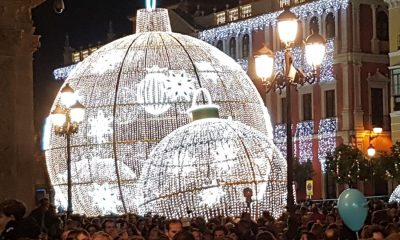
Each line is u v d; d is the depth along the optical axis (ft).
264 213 65.92
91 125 100.73
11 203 44.39
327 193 191.93
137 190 96.22
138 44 103.50
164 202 79.66
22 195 70.18
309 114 199.31
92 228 55.88
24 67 70.79
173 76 100.53
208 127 80.28
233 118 101.24
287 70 64.18
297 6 200.23
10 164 69.62
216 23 224.94
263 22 207.72
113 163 100.01
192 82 100.83
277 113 205.36
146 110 99.81
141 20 107.76
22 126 70.49
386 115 193.57
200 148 79.46
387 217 55.67
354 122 189.37
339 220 59.98
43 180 142.00
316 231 49.55
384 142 191.21
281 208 81.46
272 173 80.84
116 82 100.99
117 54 102.89
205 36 225.15
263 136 81.66
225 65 103.81
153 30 107.14
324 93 195.83
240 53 214.90
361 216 40.37
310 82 66.39
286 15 63.57
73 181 101.60
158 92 100.22
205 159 79.15
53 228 62.80
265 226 54.39
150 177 80.79
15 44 69.92
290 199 61.72
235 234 47.98
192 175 79.00
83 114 91.09
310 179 185.68
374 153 172.55
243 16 216.74
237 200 78.69
